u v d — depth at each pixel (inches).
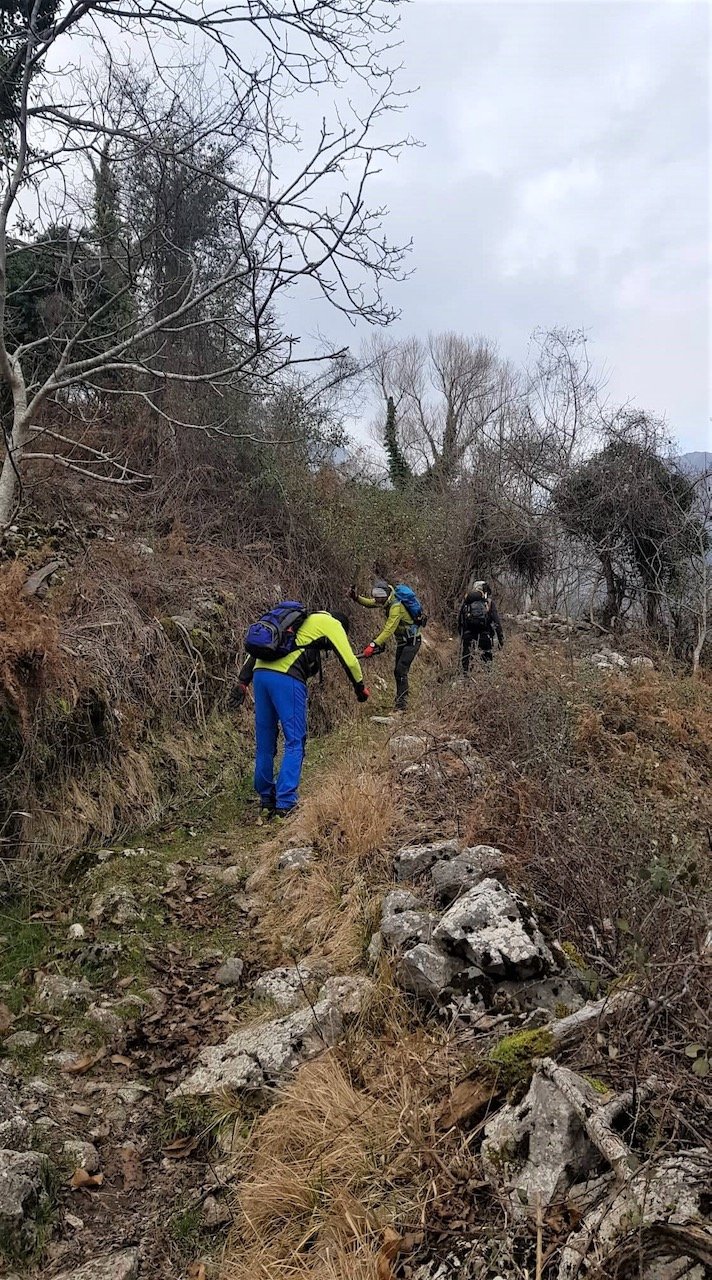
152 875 189.2
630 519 559.8
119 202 310.0
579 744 266.5
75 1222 98.6
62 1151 108.9
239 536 386.3
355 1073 117.6
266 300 221.3
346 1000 133.1
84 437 370.6
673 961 98.7
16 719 190.9
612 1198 77.5
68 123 236.1
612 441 577.9
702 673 492.4
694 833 198.7
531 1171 86.7
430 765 221.6
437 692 355.9
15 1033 133.3
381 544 551.2
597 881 147.2
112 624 254.8
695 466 564.1
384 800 200.5
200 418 405.7
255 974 154.3
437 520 627.8
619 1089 91.8
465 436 997.8
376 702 391.5
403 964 132.9
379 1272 83.3
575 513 578.2
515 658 368.2
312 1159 103.8
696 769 299.9
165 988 149.6
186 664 274.5
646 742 301.4
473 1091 102.7
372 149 217.3
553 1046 102.2
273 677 221.1
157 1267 93.7
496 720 262.8
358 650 418.3
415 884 165.6
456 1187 90.4
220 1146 110.7
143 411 400.8
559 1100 90.5
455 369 1293.1
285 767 221.8
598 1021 99.2
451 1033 118.9
